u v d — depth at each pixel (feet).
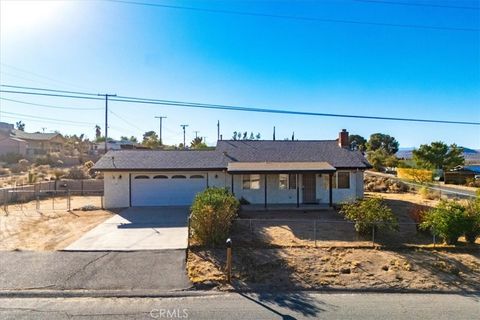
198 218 51.55
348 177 88.02
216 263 45.24
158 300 36.06
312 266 44.39
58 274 41.65
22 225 65.62
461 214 51.37
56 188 118.32
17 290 37.76
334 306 34.96
